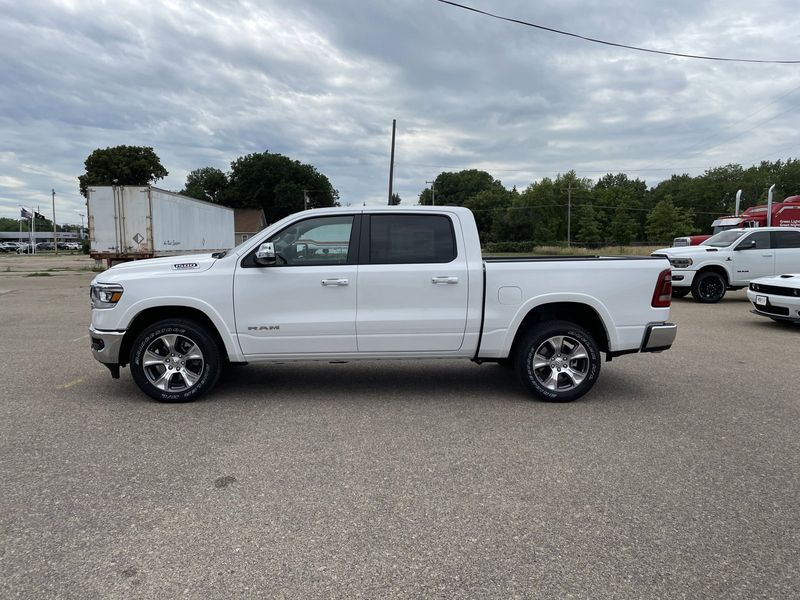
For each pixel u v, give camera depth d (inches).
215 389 231.8
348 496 135.9
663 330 214.7
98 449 164.6
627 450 165.8
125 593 98.9
